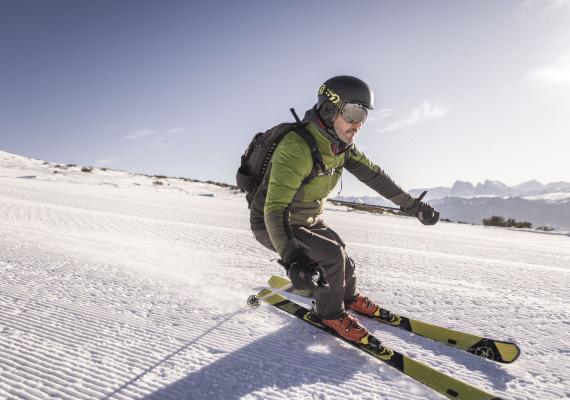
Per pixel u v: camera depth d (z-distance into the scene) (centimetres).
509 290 423
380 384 191
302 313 280
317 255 238
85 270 362
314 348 229
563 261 768
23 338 212
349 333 234
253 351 218
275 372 196
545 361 230
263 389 178
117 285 323
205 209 1339
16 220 689
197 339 229
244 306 296
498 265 623
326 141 229
